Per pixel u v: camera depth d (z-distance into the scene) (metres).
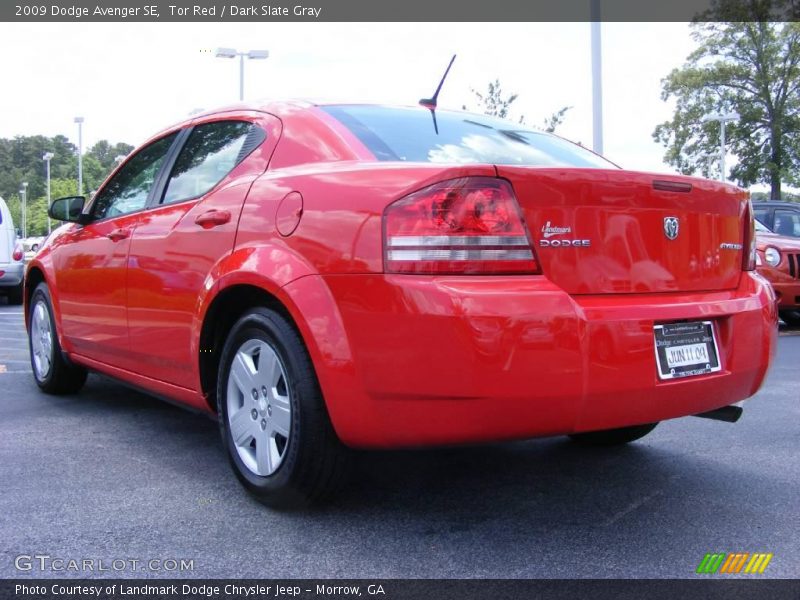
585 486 3.33
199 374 3.33
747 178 41.47
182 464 3.58
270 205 2.99
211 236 3.24
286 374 2.83
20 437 4.04
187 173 3.74
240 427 3.09
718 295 2.99
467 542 2.71
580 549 2.66
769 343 3.10
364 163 2.81
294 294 2.72
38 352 5.17
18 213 81.19
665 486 3.34
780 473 3.53
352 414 2.61
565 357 2.44
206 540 2.70
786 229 9.87
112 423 4.36
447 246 2.44
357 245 2.58
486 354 2.36
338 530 2.79
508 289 2.44
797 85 40.50
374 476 3.43
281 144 3.24
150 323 3.67
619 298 2.66
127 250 3.87
